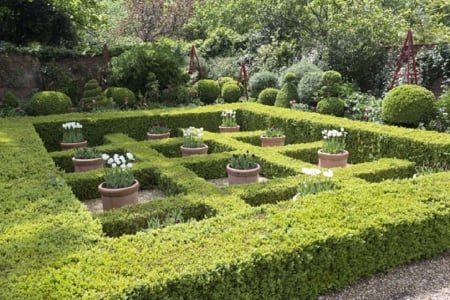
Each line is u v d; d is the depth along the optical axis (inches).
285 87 389.7
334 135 236.2
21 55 448.5
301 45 514.6
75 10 544.7
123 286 81.6
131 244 101.0
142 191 212.8
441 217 124.0
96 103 405.4
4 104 402.0
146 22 719.7
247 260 93.1
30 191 143.1
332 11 496.1
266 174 225.6
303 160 251.4
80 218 119.5
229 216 119.5
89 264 90.4
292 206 126.1
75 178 198.1
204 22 756.0
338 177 184.1
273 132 293.0
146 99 436.8
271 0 572.1
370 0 481.4
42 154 201.2
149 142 275.0
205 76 526.0
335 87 357.7
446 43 352.2
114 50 497.4
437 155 210.7
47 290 79.8
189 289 86.8
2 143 229.3
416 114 275.4
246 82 472.4
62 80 461.4
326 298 107.9
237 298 93.0
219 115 366.0
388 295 109.0
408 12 525.0
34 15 494.0
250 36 603.2
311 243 101.8
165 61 443.5
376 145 245.1
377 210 122.4
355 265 111.4
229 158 233.8
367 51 412.5
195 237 104.5
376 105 320.5
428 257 127.3
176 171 201.8
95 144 334.0
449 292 109.8
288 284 100.1
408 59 336.2
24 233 108.2
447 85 335.0
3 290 79.7
